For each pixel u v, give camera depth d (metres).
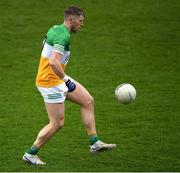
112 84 42.34
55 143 33.16
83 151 32.03
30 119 36.66
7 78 42.88
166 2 54.19
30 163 29.73
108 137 34.00
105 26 50.53
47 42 28.91
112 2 54.22
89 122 30.47
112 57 46.34
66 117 37.03
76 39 48.84
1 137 33.81
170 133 34.53
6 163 29.98
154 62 45.66
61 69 28.41
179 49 47.41
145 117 36.97
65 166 29.67
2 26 50.22
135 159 30.84
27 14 51.94
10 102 39.22
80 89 30.33
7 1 53.84
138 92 41.00
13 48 47.28
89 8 53.06
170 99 39.81
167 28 50.22
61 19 51.06
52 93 28.95
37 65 44.94
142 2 54.22
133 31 49.84
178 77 43.44
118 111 37.94
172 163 30.23
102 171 29.00
